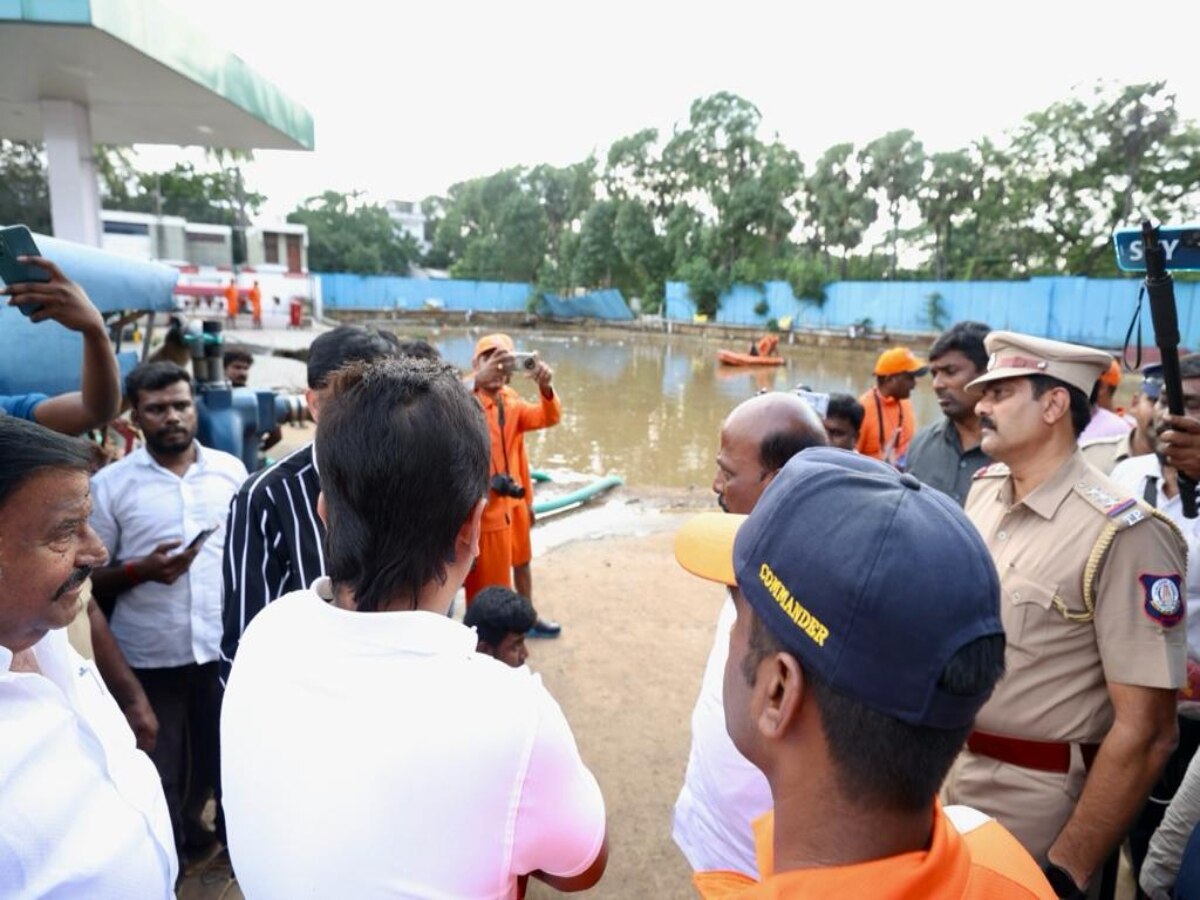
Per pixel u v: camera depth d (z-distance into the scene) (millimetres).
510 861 907
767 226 40344
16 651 1121
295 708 934
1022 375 1793
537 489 8516
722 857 1504
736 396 16172
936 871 695
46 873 958
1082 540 1696
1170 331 1864
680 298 39969
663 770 3379
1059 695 1741
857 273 37062
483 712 893
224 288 22734
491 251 52219
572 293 47281
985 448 1893
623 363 23875
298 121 7484
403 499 960
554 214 54031
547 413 4441
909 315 29172
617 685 4102
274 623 1026
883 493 743
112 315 3936
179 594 2523
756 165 43250
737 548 836
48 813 977
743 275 36281
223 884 2504
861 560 698
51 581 1085
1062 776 1756
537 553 6305
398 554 975
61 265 2891
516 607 2709
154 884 1118
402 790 864
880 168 34875
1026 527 1837
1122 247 2020
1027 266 30469
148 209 31422
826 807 733
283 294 26438
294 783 906
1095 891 1863
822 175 37031
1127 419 4211
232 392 3781
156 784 1342
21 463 1046
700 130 44906
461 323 43219
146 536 2508
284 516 1884
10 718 1022
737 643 864
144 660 2510
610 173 49312
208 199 34344
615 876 2754
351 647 943
